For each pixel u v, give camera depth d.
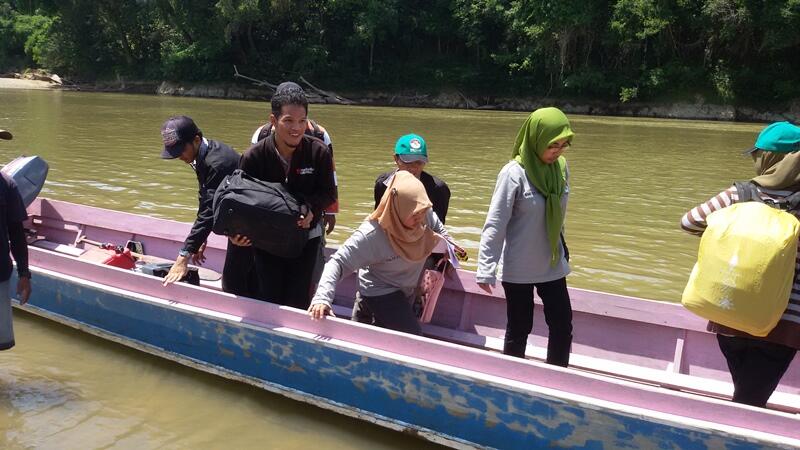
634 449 3.29
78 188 10.99
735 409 3.14
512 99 43.34
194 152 4.55
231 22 44.56
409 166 4.71
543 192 3.86
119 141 17.67
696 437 3.15
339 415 4.16
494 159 16.55
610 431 3.32
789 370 4.38
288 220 4.08
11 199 4.15
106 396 4.32
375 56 47.12
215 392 4.43
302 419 4.14
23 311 5.58
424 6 46.81
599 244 8.69
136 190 10.93
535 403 3.45
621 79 40.38
